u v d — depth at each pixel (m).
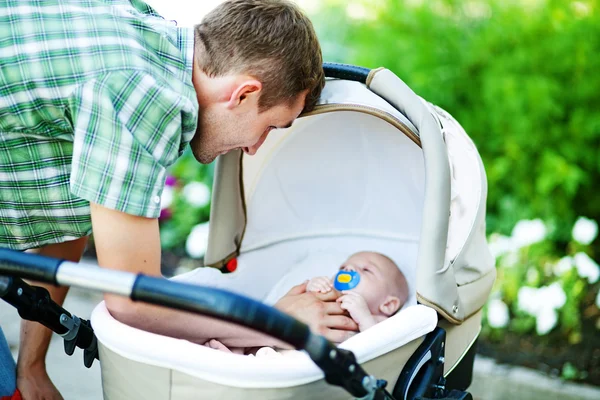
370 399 1.35
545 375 2.72
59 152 1.54
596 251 3.28
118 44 1.46
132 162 1.41
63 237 1.69
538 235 2.98
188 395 1.41
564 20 3.24
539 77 3.19
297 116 1.75
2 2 1.48
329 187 2.30
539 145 3.19
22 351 1.92
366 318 2.06
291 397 1.39
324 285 2.16
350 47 3.90
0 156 1.52
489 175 3.27
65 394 2.58
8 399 1.73
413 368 1.64
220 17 1.59
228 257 2.17
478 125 3.29
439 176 1.67
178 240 3.52
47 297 1.56
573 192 3.17
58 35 1.45
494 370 2.74
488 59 3.29
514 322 2.97
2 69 1.44
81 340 1.62
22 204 1.59
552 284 2.94
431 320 1.66
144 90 1.42
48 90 1.44
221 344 1.74
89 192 1.41
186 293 1.21
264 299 2.29
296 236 2.36
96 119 1.41
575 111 3.19
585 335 2.91
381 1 3.62
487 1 3.49
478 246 1.91
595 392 2.62
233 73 1.55
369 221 2.35
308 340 1.24
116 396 1.54
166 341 1.41
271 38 1.56
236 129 1.63
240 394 1.37
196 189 3.54
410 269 2.29
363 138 2.18
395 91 1.75
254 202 2.20
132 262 1.46
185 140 1.52
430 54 3.35
